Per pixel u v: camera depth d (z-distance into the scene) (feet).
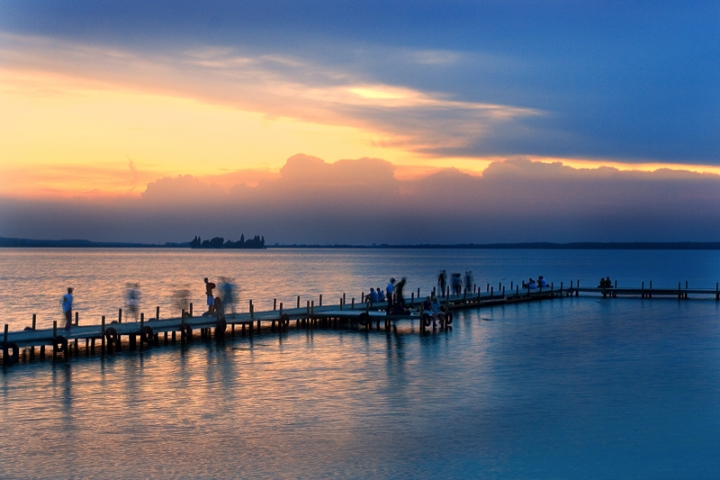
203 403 92.27
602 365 121.08
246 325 182.91
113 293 338.75
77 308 259.39
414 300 229.86
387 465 68.03
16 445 73.97
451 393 98.53
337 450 72.59
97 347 141.18
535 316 208.95
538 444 74.79
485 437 77.30
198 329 169.78
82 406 90.48
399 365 120.98
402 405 91.45
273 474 65.57
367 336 161.68
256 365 120.67
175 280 463.01
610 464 68.80
